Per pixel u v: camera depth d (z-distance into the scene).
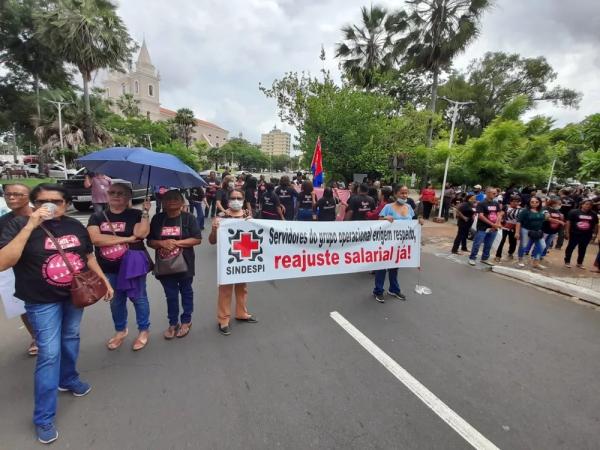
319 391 2.62
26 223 2.09
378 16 22.83
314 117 16.55
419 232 4.80
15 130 32.44
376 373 2.89
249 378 2.75
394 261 4.65
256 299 4.53
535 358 3.27
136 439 2.07
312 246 4.09
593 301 4.95
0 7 23.84
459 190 16.38
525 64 31.19
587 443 2.19
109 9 21.02
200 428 2.19
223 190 8.41
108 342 3.22
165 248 3.11
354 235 4.36
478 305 4.66
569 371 3.06
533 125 15.84
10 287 2.78
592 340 3.72
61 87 29.66
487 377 2.91
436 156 14.48
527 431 2.28
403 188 4.75
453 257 7.63
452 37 18.00
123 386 2.59
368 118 16.36
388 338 3.55
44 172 29.42
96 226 2.94
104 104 32.38
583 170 5.74
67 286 2.17
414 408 2.46
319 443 2.11
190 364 2.92
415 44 19.41
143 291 3.12
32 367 2.80
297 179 13.11
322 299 4.60
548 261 7.52
